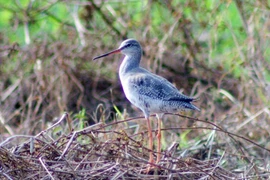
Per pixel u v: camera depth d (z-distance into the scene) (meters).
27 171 9.54
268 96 14.75
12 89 16.08
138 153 10.88
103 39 17.48
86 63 16.89
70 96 16.36
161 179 9.92
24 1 19.27
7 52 16.89
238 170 11.38
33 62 16.77
